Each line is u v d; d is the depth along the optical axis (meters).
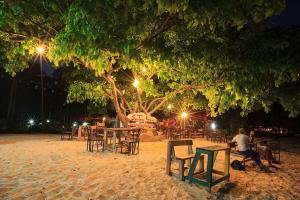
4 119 22.61
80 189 5.51
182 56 6.66
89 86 14.52
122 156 9.52
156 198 5.27
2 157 8.42
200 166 7.16
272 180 7.30
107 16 4.42
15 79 23.58
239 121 25.06
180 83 11.33
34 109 28.66
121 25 4.70
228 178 6.80
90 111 20.17
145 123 15.68
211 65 6.94
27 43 6.82
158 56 6.68
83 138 14.52
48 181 5.93
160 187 5.96
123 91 15.05
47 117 27.50
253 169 8.59
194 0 4.27
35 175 6.36
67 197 5.01
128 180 6.37
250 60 6.02
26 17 5.95
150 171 7.33
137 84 12.91
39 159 8.31
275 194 6.08
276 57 5.84
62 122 26.38
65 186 5.64
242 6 4.21
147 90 13.00
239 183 6.78
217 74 7.75
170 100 16.89
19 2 5.18
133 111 17.14
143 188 5.83
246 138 8.62
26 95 28.55
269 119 29.17
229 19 4.59
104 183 6.02
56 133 21.50
